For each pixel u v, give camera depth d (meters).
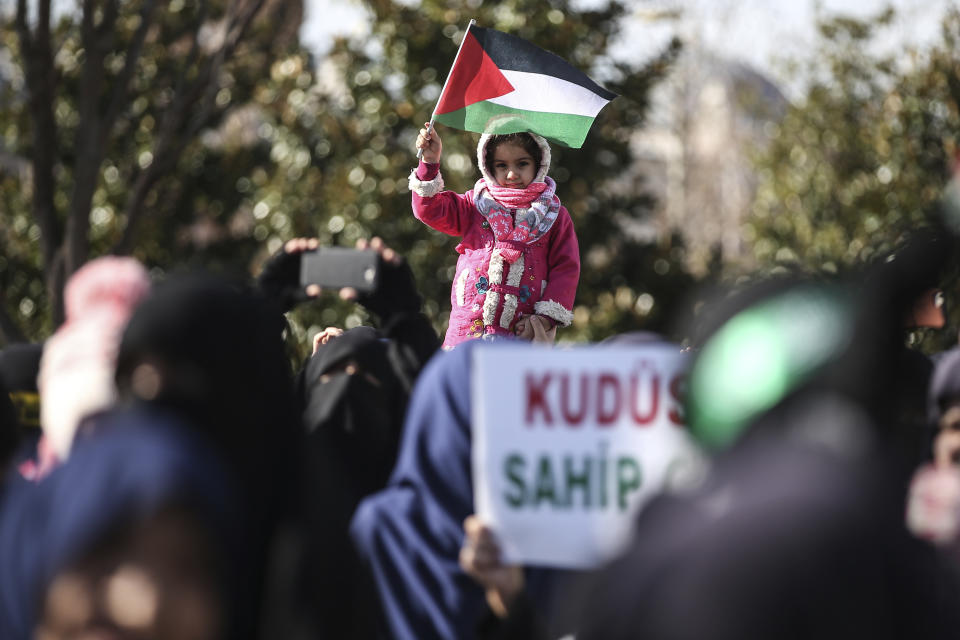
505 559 5.79
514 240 10.83
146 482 3.78
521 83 10.88
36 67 26.34
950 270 4.98
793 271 4.48
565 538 5.78
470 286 10.91
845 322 4.25
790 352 4.11
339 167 31.72
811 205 38.12
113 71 32.91
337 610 5.57
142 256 33.66
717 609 3.61
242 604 4.30
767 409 4.03
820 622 3.59
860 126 38.44
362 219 31.30
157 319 4.52
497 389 5.91
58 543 3.75
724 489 3.94
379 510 6.48
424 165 10.87
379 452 7.41
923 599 3.81
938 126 34.66
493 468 5.86
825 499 3.75
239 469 4.57
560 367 5.88
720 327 4.25
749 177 48.88
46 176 26.75
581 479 5.82
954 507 6.46
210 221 34.47
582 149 31.69
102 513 3.72
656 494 4.11
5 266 31.86
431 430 6.57
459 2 31.28
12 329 27.42
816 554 3.64
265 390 4.73
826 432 3.99
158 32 33.12
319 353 7.69
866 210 35.59
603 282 33.59
